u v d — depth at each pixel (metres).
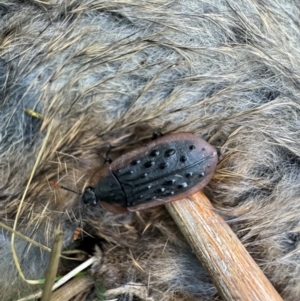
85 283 0.05
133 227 0.05
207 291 0.05
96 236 0.05
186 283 0.05
